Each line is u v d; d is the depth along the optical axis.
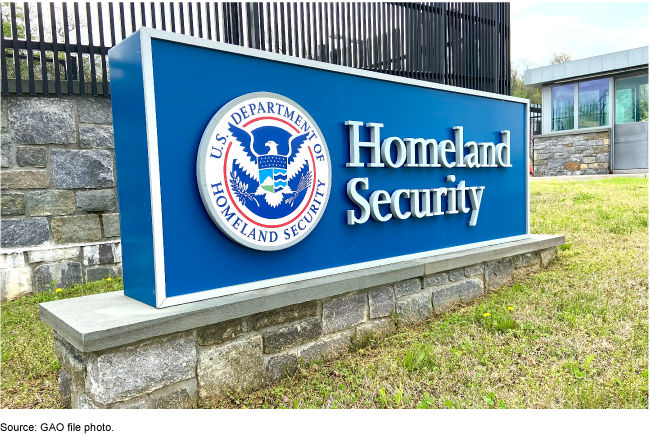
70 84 5.61
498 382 3.22
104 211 5.97
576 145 19.17
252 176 3.39
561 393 3.04
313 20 6.63
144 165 3.01
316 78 3.86
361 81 4.18
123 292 3.51
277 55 3.55
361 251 4.20
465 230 5.15
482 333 4.00
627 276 5.12
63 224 5.71
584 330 3.92
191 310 2.93
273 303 3.31
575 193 10.65
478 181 5.30
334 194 4.01
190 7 5.81
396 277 4.12
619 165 18.66
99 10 5.68
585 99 19.41
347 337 3.85
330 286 3.64
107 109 5.90
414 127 4.63
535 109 23.38
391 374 3.37
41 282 5.59
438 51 8.25
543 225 7.70
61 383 3.12
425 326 4.29
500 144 5.47
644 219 7.46
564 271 5.57
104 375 2.65
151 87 2.94
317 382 3.33
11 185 5.42
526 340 3.79
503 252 5.18
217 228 3.29
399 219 4.48
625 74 18.22
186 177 3.13
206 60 3.21
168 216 3.06
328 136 3.95
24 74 6.79
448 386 3.20
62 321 2.79
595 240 6.64
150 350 2.82
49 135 5.58
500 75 9.34
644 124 17.94
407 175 4.57
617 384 3.13
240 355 3.21
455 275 4.75
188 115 3.13
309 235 3.84
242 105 3.33
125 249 3.36
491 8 9.08
